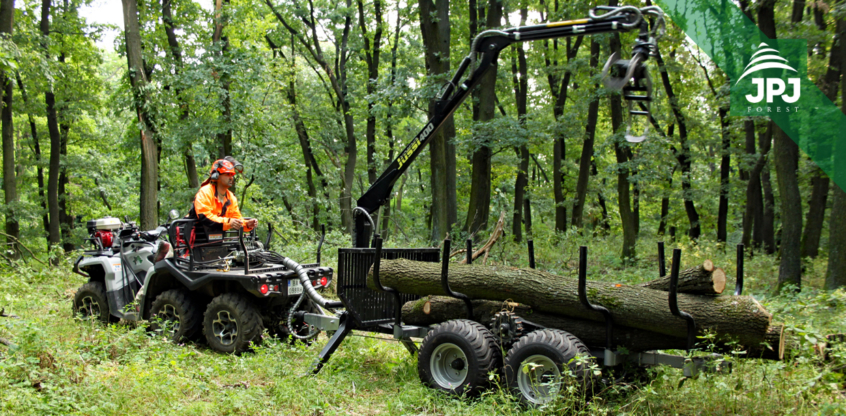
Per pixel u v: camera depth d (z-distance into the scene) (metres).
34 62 12.93
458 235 13.62
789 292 8.90
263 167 16.70
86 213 23.95
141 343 5.65
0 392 3.73
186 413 3.91
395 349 6.09
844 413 3.58
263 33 17.50
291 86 23.53
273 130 20.52
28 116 20.12
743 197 18.52
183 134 15.75
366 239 6.19
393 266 5.22
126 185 27.17
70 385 4.11
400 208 31.52
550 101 22.25
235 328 5.88
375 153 23.80
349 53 23.58
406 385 4.81
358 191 32.41
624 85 4.20
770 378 4.15
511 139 13.83
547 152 25.39
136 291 6.99
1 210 15.86
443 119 5.69
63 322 6.48
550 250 13.83
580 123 17.98
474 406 4.29
